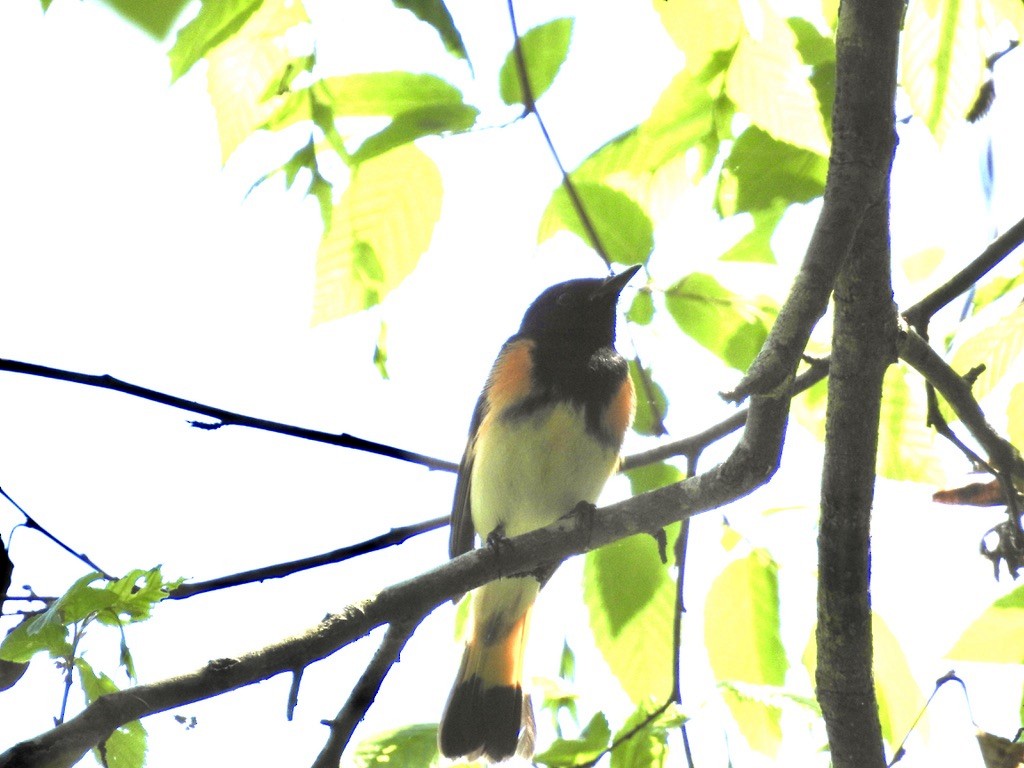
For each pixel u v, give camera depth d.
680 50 6.45
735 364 7.57
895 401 7.63
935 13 6.44
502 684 9.84
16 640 5.16
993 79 7.29
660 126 6.84
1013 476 7.45
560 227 7.36
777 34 6.33
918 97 6.52
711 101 6.71
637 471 7.89
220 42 5.87
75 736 4.83
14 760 4.68
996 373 7.56
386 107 6.28
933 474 7.56
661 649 7.32
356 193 6.57
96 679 5.39
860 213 5.44
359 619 6.04
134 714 5.04
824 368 7.33
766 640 7.36
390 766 6.48
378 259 6.72
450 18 5.41
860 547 6.05
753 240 7.63
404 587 6.32
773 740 6.90
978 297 8.07
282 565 6.55
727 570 7.45
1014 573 7.08
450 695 9.84
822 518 6.12
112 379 6.53
